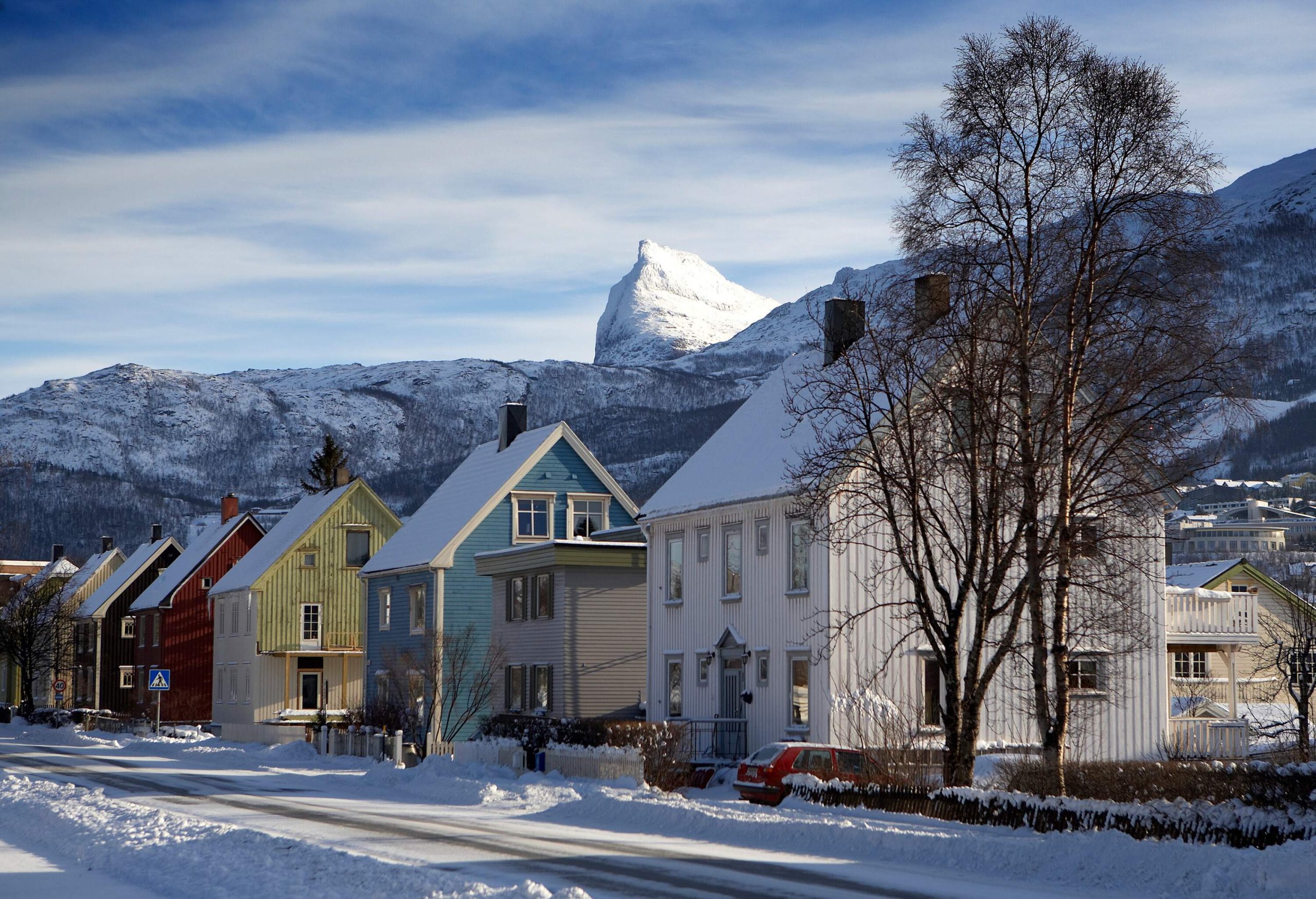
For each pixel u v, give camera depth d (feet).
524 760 127.03
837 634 112.78
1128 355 90.38
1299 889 55.16
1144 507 96.27
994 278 90.99
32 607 307.99
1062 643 88.43
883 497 109.60
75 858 70.49
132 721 249.34
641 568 157.07
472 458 210.79
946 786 88.22
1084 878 62.28
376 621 203.31
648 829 83.97
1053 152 91.76
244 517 284.82
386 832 80.69
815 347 131.23
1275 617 208.44
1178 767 80.48
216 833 72.95
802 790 95.40
